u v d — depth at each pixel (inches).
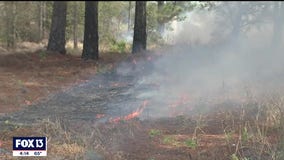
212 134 301.3
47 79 548.1
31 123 330.3
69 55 783.1
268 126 306.7
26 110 383.2
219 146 272.8
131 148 270.5
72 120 344.2
